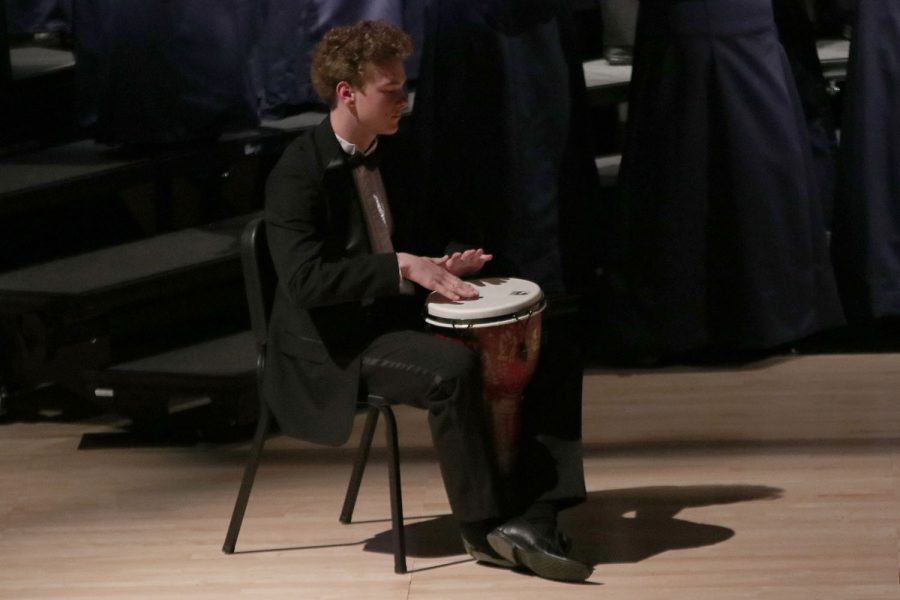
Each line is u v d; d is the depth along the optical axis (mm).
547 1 15281
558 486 10797
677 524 11664
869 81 15328
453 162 15539
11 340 14680
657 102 15141
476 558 11062
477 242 11570
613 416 14344
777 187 15211
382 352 10562
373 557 11312
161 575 11172
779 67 15180
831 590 10438
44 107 16734
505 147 15453
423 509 12266
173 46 14977
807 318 15523
